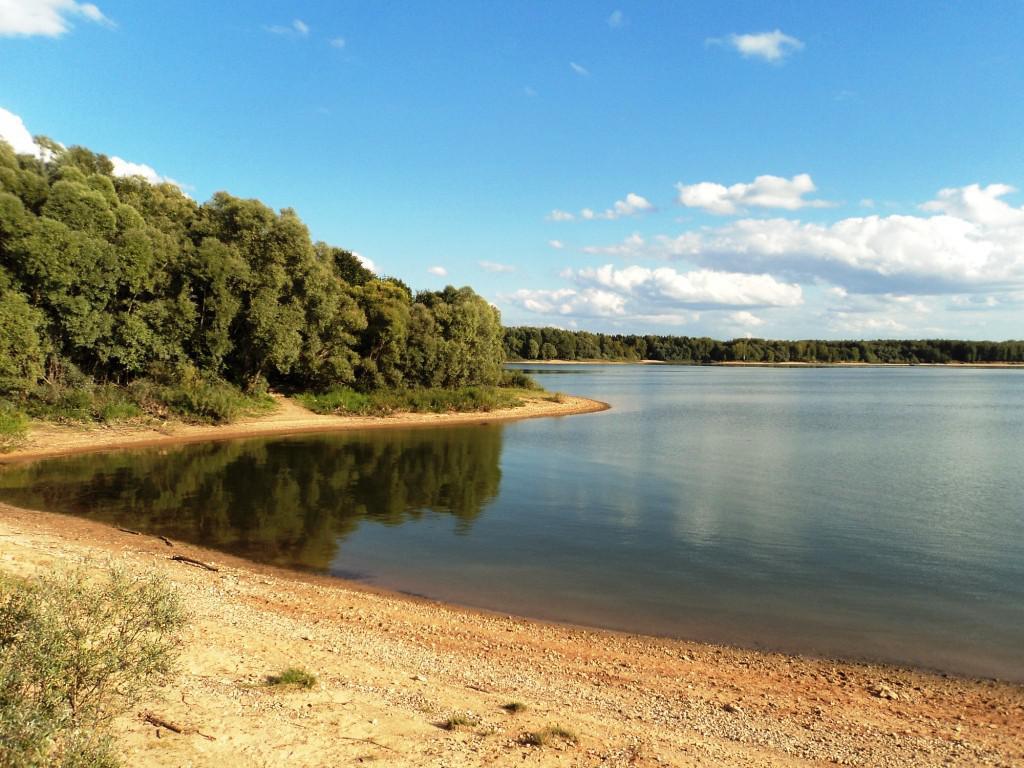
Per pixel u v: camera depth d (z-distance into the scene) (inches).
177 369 1867.6
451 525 904.3
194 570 655.1
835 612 602.5
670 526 909.2
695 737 359.9
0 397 1525.6
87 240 1585.9
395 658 450.9
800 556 772.6
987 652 520.1
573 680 446.3
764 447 1716.3
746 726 386.3
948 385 5044.3
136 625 288.5
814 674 478.3
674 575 701.9
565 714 370.6
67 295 1589.6
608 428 2140.7
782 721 398.3
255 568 697.0
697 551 789.9
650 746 331.6
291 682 358.6
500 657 482.0
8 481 1117.1
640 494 1125.7
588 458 1524.4
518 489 1162.0
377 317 2527.1
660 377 6122.1
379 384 2469.2
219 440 1701.5
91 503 969.5
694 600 630.5
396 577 685.9
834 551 794.2
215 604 527.5
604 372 7106.3
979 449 1681.8
